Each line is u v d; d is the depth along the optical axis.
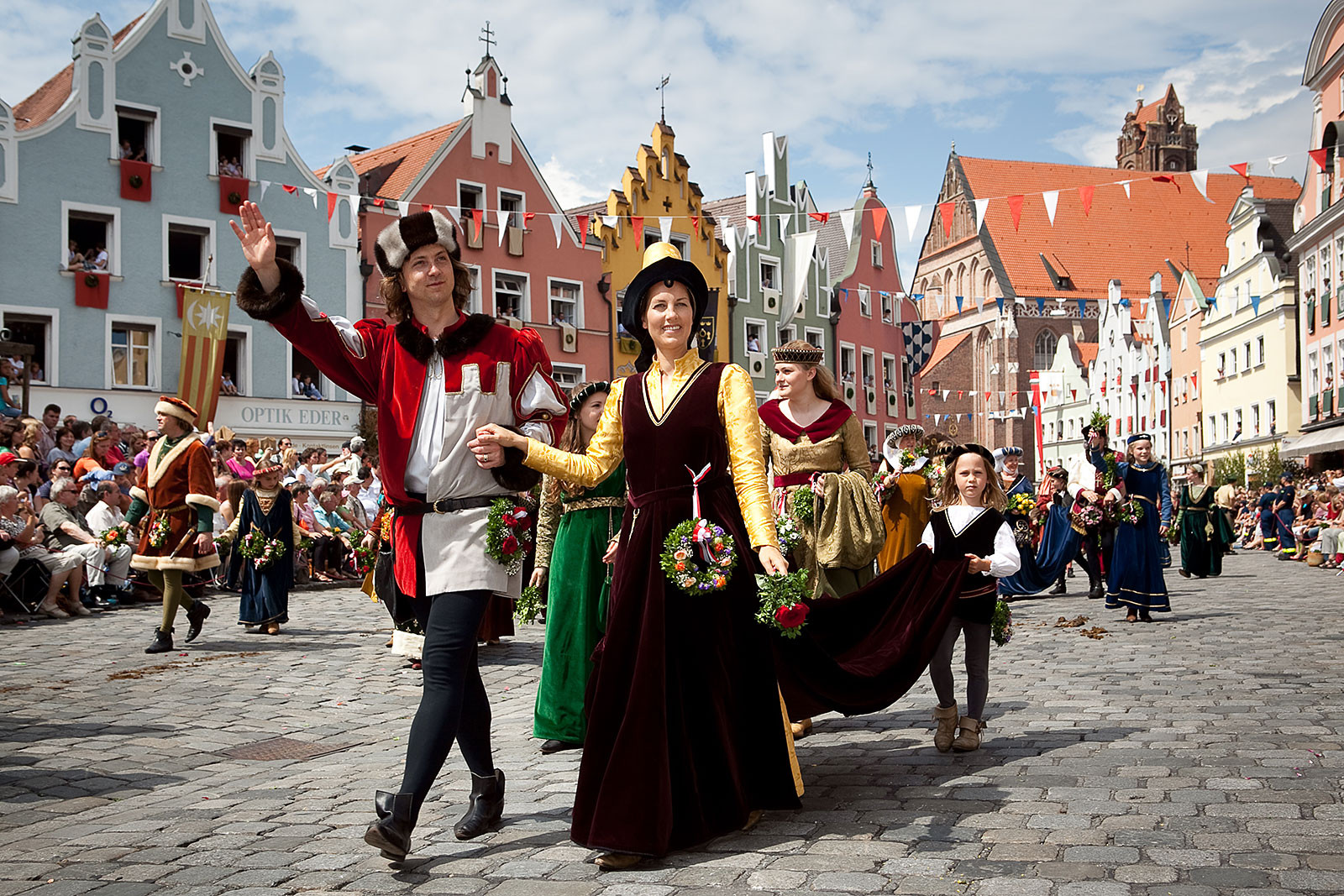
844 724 6.76
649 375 4.68
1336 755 5.40
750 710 4.49
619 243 40.50
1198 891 3.59
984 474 5.77
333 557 19.36
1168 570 23.03
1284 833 4.18
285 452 20.31
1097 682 7.93
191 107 31.02
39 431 16.84
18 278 28.50
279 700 8.43
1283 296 52.22
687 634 4.34
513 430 4.50
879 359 55.81
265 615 12.39
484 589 4.29
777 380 7.07
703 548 4.30
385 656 10.71
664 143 42.56
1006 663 9.10
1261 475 44.16
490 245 36.97
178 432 10.91
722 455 4.55
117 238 29.81
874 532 6.80
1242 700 7.05
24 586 13.83
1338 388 45.16
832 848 4.19
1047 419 87.50
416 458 4.38
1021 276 90.44
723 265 44.88
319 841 4.52
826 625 5.61
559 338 38.47
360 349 4.38
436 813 4.94
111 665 10.08
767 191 47.56
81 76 29.41
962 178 94.31
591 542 6.45
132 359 30.23
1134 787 4.91
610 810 4.07
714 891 3.76
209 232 31.25
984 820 4.48
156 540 10.71
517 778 5.59
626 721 4.17
